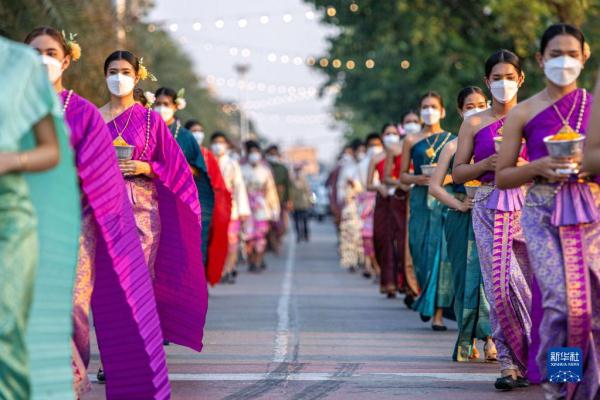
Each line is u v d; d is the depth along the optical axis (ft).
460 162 50.11
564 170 38.19
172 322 52.42
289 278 118.93
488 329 54.85
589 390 38.29
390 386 48.55
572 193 38.73
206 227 76.02
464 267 55.77
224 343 63.67
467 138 50.01
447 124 184.14
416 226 73.41
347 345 62.64
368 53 210.18
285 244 198.80
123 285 40.98
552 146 38.11
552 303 38.47
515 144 40.86
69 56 41.04
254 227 128.57
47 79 33.50
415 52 180.04
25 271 33.17
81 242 40.83
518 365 47.67
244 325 73.20
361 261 130.82
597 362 38.50
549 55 38.93
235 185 110.01
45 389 33.88
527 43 163.73
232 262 111.24
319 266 140.26
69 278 34.60
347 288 104.94
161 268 52.29
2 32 101.71
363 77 235.81
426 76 187.01
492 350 55.42
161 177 50.85
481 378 50.47
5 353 32.83
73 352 40.16
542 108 40.24
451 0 177.37
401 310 83.41
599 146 36.32
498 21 165.78
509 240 48.01
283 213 166.81
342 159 143.64
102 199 40.42
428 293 69.26
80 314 40.60
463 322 55.52
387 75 199.00
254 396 46.39
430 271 69.46
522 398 45.34
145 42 193.36
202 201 75.56
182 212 51.78
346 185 126.62
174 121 72.69
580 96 39.83
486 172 49.16
